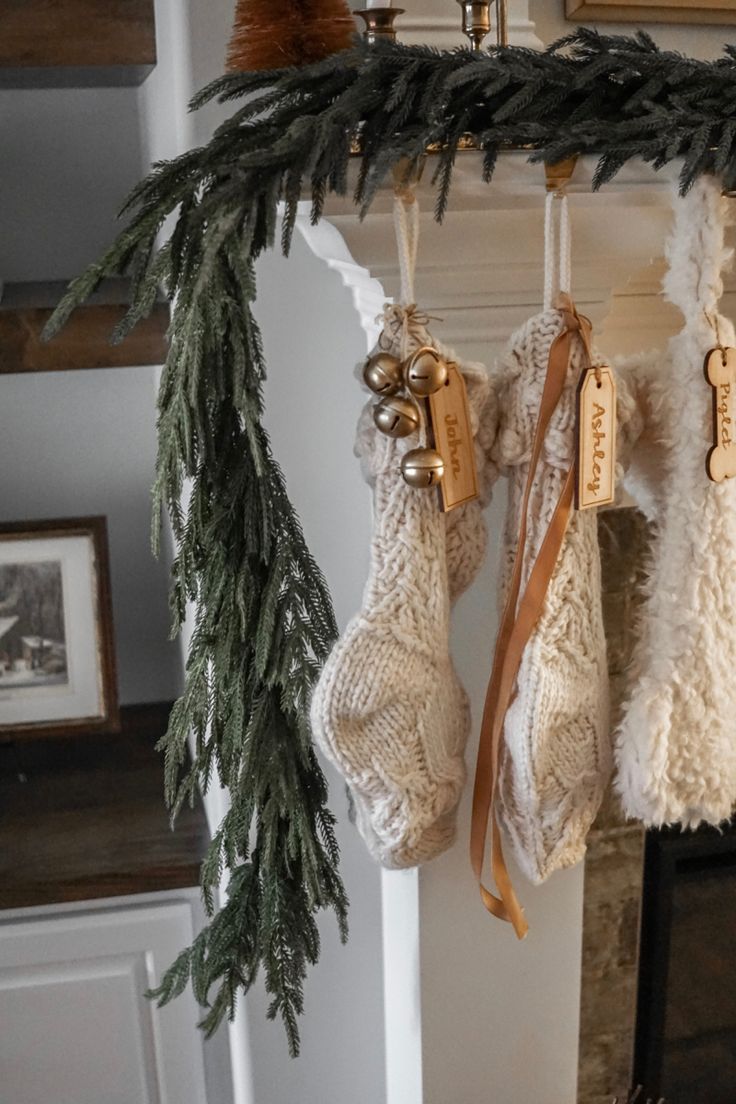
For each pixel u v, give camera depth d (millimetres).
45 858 1187
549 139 654
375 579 712
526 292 816
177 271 659
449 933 994
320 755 1073
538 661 728
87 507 1452
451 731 760
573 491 711
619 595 983
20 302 1142
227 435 745
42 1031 1201
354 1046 1190
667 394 722
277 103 692
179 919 1190
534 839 786
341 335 1010
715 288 703
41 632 1355
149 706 1537
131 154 1367
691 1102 1183
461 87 655
